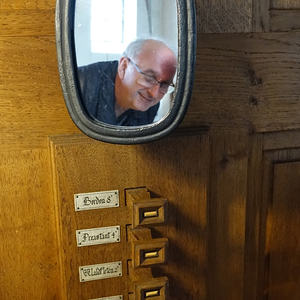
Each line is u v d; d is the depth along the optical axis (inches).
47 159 27.7
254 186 31.7
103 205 28.3
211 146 29.8
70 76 23.3
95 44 23.3
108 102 24.1
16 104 26.5
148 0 23.3
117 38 23.5
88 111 24.1
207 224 30.5
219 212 31.1
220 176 30.5
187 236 30.1
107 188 28.1
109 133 24.2
